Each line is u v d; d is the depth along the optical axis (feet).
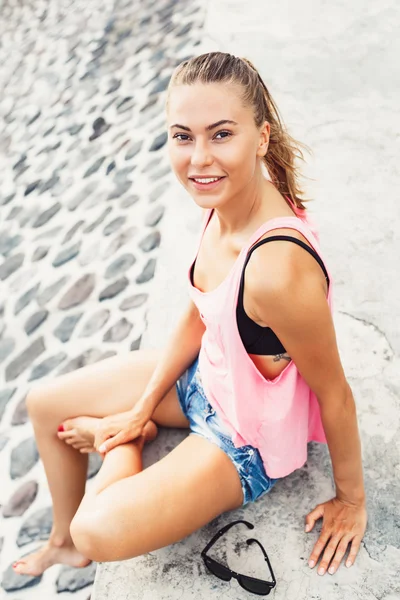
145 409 7.64
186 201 13.41
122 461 7.25
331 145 13.00
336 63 15.19
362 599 6.68
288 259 5.44
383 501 7.48
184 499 6.59
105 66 22.82
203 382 7.08
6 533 10.53
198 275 6.91
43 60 25.86
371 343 9.26
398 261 10.46
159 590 7.06
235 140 5.45
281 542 7.24
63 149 19.74
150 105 19.07
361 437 8.14
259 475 7.03
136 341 12.21
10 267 16.16
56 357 12.89
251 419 6.59
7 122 23.34
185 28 21.84
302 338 5.69
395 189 11.78
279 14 17.44
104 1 27.45
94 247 15.05
